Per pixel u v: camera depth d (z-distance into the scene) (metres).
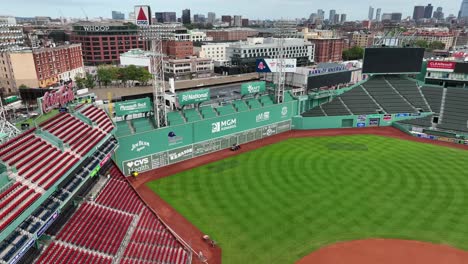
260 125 68.38
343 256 32.97
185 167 54.50
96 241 31.62
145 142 51.78
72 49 132.12
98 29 163.38
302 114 76.94
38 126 35.34
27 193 26.80
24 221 26.81
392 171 52.09
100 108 48.09
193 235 36.28
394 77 88.88
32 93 71.69
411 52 81.62
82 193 38.62
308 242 35.09
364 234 36.25
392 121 77.62
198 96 59.94
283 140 68.25
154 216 38.81
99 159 40.50
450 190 45.59
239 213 40.44
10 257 23.28
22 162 29.89
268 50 163.88
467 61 80.44
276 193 45.19
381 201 42.81
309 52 182.62
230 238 35.81
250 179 49.62
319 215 39.84
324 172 51.81
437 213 39.94
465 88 81.19
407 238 35.50
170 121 55.97
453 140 66.94
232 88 103.75
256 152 61.19
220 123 60.84
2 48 120.38
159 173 52.25
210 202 43.12
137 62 133.50
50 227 31.30
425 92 82.75
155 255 32.06
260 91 71.44
